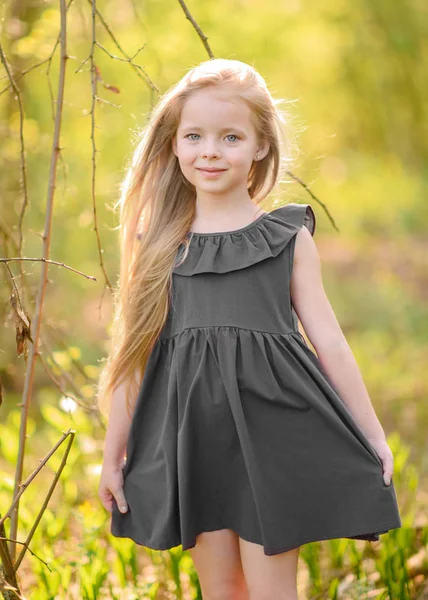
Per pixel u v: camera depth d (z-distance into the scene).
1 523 2.57
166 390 2.72
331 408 2.60
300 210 2.76
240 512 2.62
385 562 3.37
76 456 4.07
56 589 3.19
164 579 3.68
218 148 2.68
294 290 2.71
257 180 2.94
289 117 3.15
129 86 7.07
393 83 9.91
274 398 2.58
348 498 2.57
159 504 2.69
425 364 8.47
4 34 5.09
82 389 4.49
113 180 7.36
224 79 2.70
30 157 6.84
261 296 2.65
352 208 16.69
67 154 7.04
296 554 2.64
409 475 4.14
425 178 14.46
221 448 2.62
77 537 4.15
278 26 8.34
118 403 2.82
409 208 16.44
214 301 2.66
